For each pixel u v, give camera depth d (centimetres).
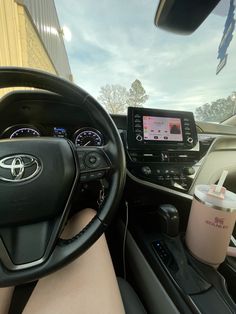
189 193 75
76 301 39
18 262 38
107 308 38
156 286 55
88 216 62
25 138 43
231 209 49
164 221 65
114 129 48
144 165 76
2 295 44
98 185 64
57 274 45
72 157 44
